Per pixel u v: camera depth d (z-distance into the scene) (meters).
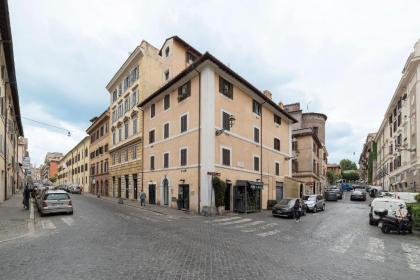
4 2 15.80
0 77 22.25
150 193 29.72
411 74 34.00
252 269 7.34
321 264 8.11
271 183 31.42
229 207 24.23
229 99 25.27
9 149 32.31
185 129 25.05
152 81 33.75
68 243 10.05
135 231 12.79
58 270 6.93
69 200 18.55
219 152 23.44
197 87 24.02
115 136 41.25
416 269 7.86
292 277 6.79
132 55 34.88
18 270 6.91
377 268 7.89
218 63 22.97
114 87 43.00
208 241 10.97
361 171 121.44
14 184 42.31
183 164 24.95
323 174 61.47
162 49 34.19
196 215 21.03
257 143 29.22
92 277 6.45
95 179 50.81
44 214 17.92
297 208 20.03
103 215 18.44
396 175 43.47
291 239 12.21
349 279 6.82
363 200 44.84
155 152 29.62
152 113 30.97
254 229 14.88
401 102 40.19
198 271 7.03
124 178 36.75
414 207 16.83
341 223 18.72
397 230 14.76
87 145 58.88
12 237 10.94
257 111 29.89
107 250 9.02
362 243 11.84
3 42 20.16
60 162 96.31
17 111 38.22
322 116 62.31
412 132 34.06
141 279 6.37
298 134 47.09
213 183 22.03
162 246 9.77
